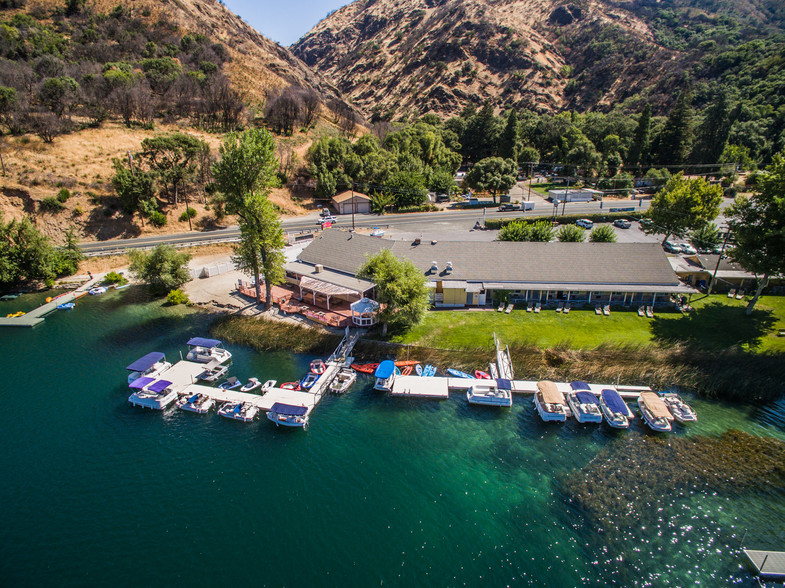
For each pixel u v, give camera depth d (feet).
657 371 153.48
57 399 148.46
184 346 179.32
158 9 615.98
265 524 103.14
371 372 160.25
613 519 103.86
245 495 111.34
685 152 490.90
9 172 292.61
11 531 101.19
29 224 238.27
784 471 116.16
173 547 97.40
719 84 633.20
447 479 116.06
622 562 94.07
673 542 98.02
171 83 467.93
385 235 317.42
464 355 164.86
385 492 112.06
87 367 166.50
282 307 204.85
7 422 137.18
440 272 206.39
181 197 341.21
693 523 102.32
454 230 329.72
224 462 122.21
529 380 153.79
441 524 103.14
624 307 198.49
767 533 99.76
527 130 603.26
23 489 112.88
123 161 331.16
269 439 130.93
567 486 112.88
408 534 100.68
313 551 96.73
